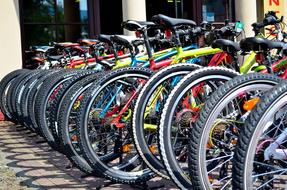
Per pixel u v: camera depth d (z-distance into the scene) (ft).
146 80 10.82
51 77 14.62
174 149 9.58
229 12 32.30
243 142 7.18
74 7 28.43
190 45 14.67
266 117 7.16
